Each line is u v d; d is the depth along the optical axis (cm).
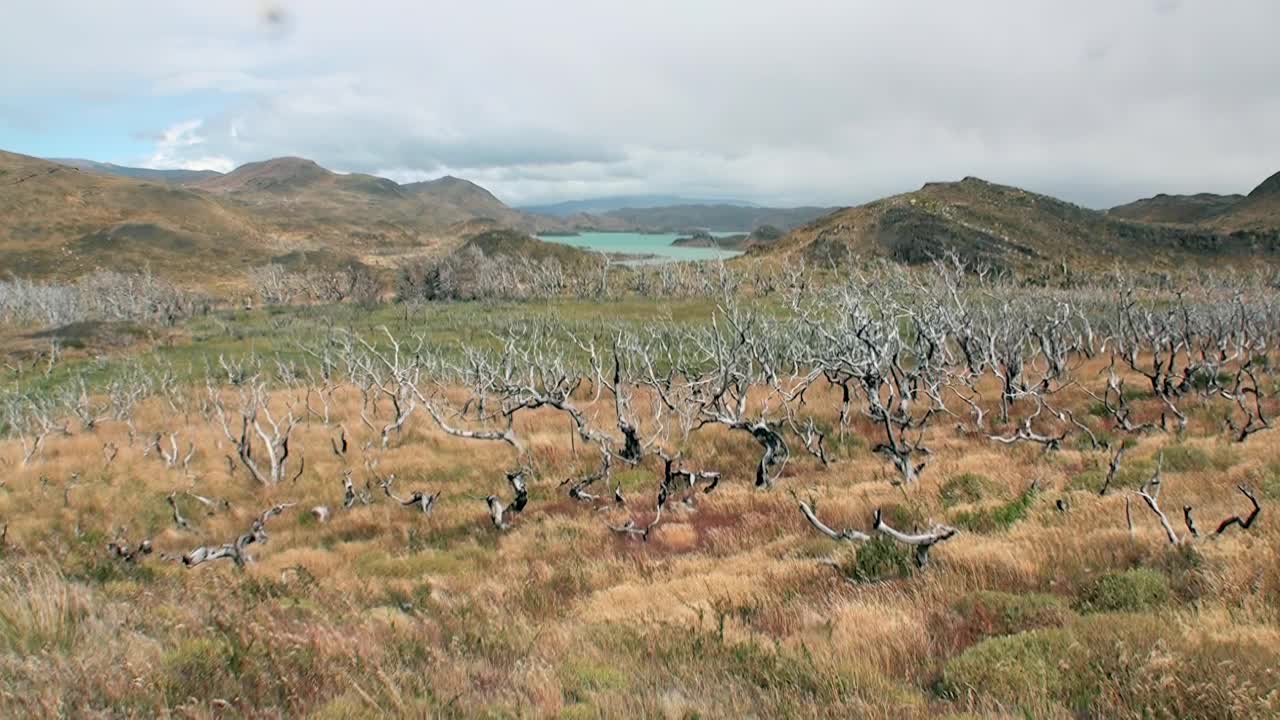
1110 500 1198
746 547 1327
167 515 1842
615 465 2122
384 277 13862
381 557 1427
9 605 592
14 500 1908
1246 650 546
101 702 450
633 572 1195
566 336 5481
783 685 561
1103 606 720
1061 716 475
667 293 9781
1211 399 2283
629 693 540
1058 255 15725
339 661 577
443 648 670
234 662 543
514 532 1546
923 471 1702
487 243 16675
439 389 3312
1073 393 2672
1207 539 877
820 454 1983
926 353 2534
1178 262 15875
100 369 4650
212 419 2908
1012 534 1076
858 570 983
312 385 3503
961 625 707
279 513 1830
